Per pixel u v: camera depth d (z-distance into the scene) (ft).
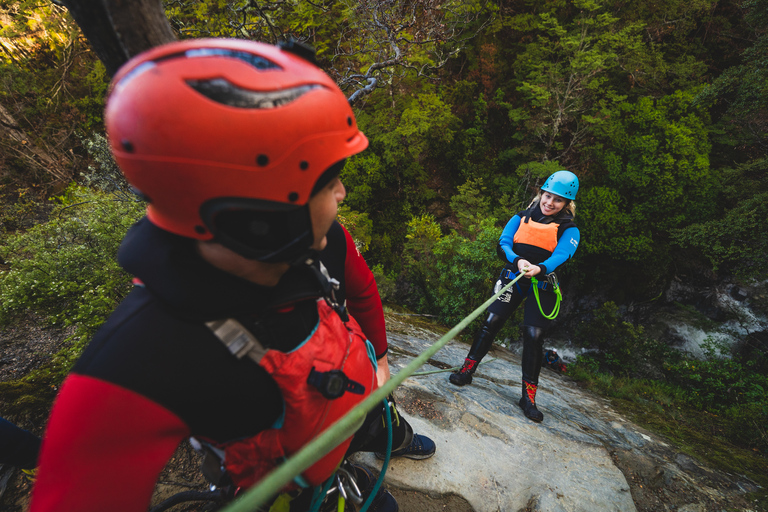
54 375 6.34
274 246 1.59
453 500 5.89
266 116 1.35
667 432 10.50
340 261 2.76
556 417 9.00
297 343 1.85
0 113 32.32
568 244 7.99
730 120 42.78
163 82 1.32
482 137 50.42
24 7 32.76
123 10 2.07
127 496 1.46
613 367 37.17
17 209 22.75
